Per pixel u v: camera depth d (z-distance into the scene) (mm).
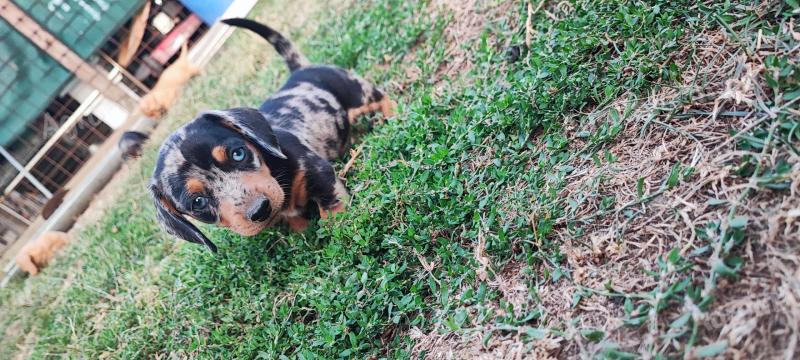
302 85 535
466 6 623
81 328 604
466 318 305
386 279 346
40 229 1058
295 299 397
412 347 322
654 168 299
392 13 732
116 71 1124
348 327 348
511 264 319
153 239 694
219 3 1128
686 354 217
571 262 288
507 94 404
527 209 330
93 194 1059
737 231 237
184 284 499
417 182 390
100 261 708
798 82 267
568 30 419
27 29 1038
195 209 411
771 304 214
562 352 259
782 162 248
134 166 922
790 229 228
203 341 417
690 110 307
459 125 414
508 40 503
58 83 1087
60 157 1115
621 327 247
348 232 390
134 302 553
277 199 405
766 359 204
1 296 883
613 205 298
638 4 382
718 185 263
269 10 1081
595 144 335
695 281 239
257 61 972
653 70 340
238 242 487
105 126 1139
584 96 365
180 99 1045
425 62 588
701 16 348
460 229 360
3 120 1064
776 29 297
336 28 829
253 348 387
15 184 1088
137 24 1102
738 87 289
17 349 687
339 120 529
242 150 409
